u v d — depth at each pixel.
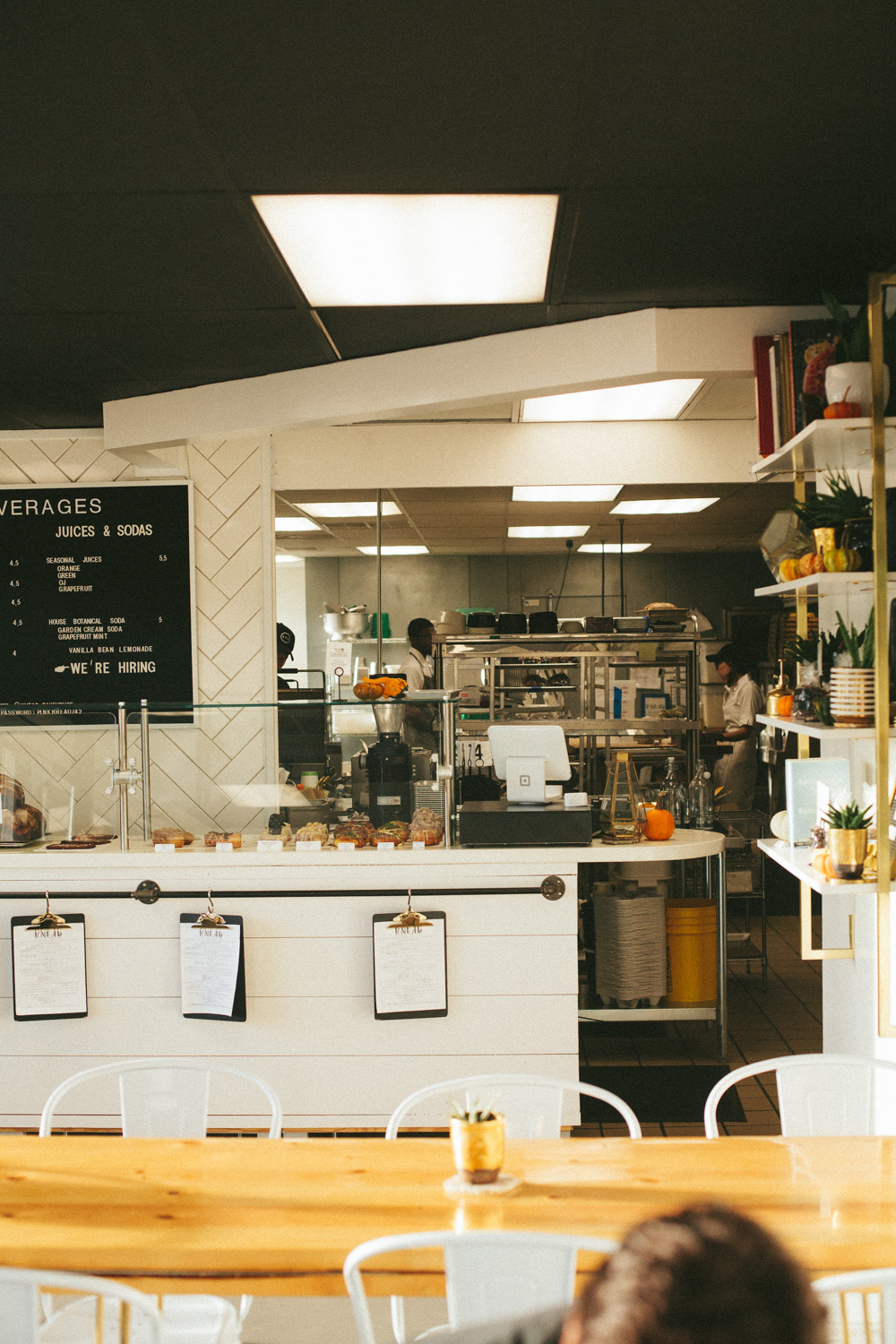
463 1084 2.19
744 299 3.24
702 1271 0.65
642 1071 4.06
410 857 3.36
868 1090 2.21
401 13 1.76
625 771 3.71
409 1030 3.36
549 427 5.24
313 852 3.37
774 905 6.91
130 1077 2.30
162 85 1.98
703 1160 1.92
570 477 5.23
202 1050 3.39
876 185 2.47
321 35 1.82
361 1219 1.71
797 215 2.63
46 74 1.93
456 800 3.66
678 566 8.44
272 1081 3.38
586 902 4.42
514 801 3.54
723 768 6.72
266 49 1.86
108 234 2.67
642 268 2.96
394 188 2.45
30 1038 3.40
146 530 4.94
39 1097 3.40
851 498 2.67
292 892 3.36
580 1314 0.67
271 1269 1.57
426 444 5.27
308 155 2.27
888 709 2.53
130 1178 1.89
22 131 2.14
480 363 3.57
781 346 3.14
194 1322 1.92
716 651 8.48
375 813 3.45
